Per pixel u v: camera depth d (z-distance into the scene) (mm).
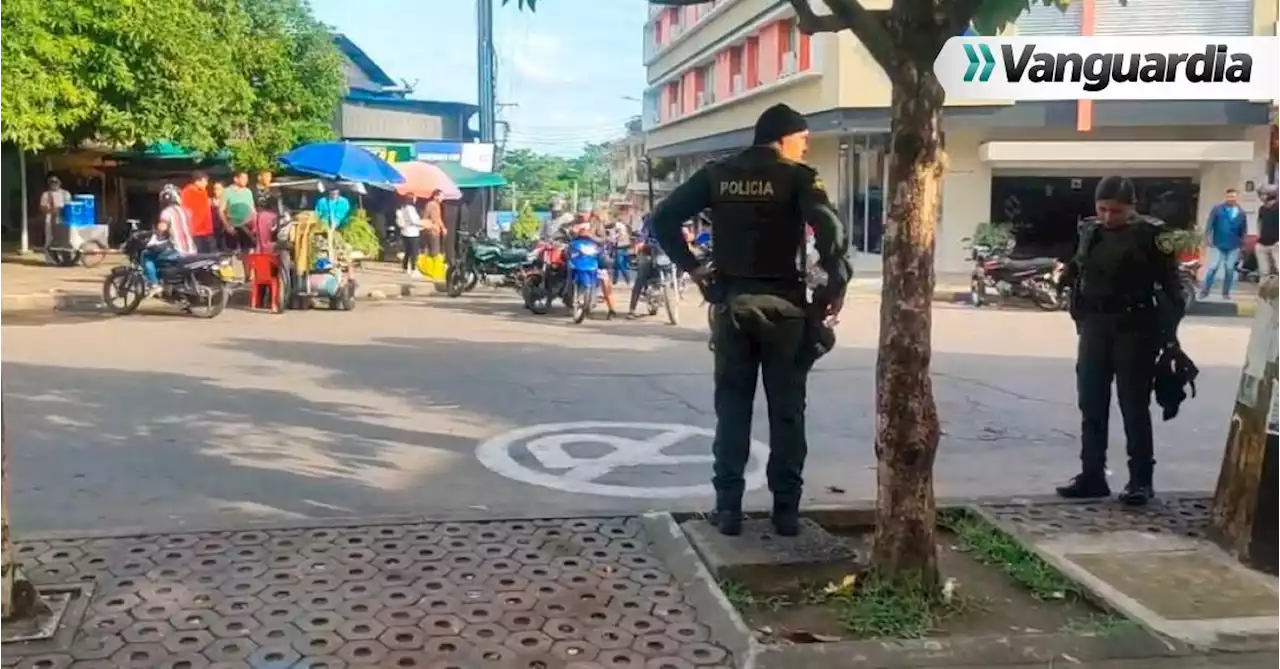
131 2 18359
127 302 15594
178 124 19703
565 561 5113
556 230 20766
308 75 25672
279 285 16141
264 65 23859
